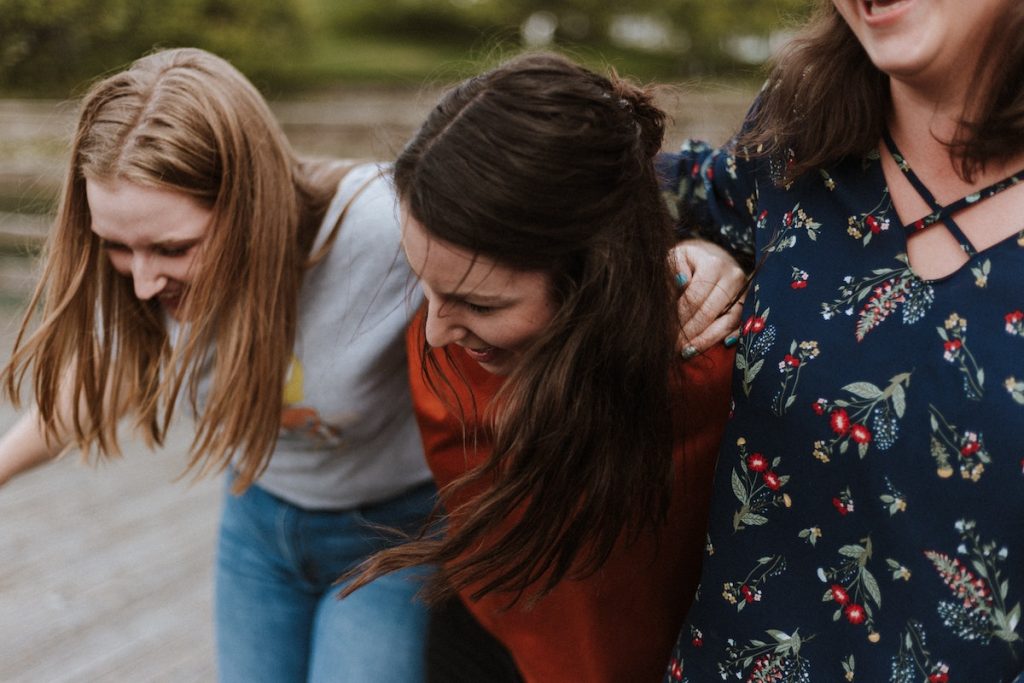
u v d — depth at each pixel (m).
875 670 0.95
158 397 1.39
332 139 8.09
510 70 0.94
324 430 1.43
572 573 1.14
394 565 1.14
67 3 7.31
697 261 1.11
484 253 0.92
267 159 1.29
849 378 0.93
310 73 11.71
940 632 0.91
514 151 0.90
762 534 1.01
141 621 2.72
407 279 1.34
